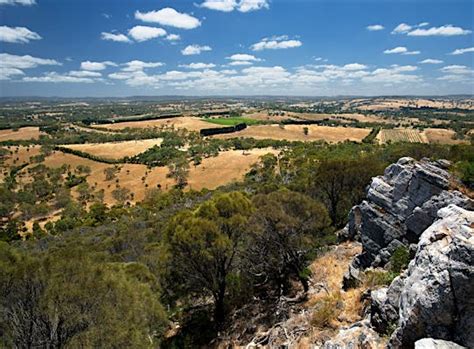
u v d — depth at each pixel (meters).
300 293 20.58
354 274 17.14
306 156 104.56
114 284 13.11
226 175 122.25
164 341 21.12
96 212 93.69
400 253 15.14
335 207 32.91
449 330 7.45
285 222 20.36
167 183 124.56
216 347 18.67
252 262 22.89
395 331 8.51
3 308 11.38
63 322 11.49
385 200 17.94
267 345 14.30
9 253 12.78
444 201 14.88
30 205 108.88
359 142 138.12
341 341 10.02
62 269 12.41
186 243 20.39
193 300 26.48
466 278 7.18
